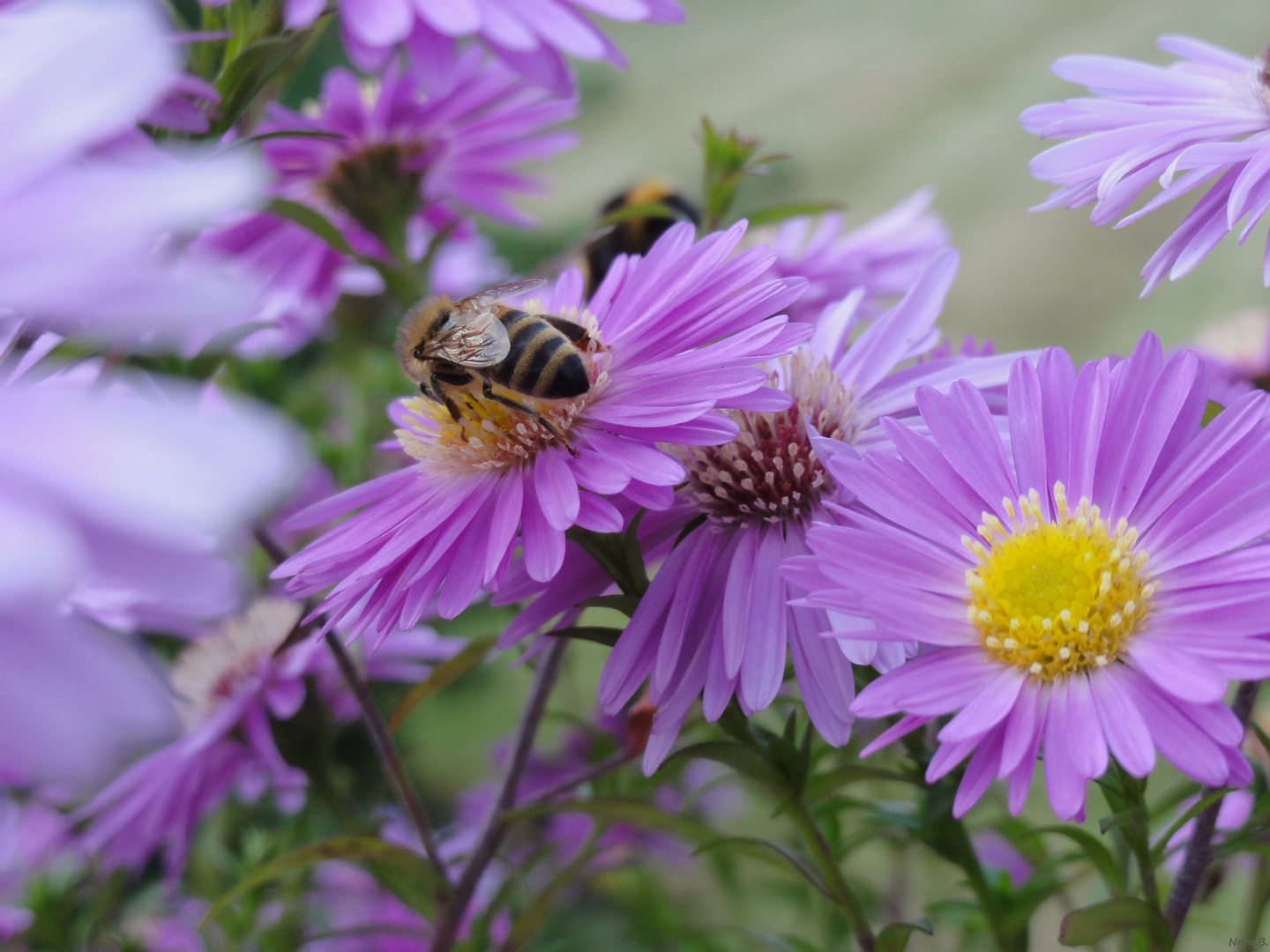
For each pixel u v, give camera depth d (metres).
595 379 0.23
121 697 0.13
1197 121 0.24
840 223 0.34
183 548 0.14
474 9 0.23
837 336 0.25
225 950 0.31
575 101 0.34
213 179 0.16
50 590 0.12
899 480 0.22
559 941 0.30
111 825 0.28
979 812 0.31
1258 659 0.21
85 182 0.16
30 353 0.22
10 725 0.13
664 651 0.22
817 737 0.27
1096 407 0.22
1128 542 0.22
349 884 0.34
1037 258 0.86
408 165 0.32
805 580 0.22
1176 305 0.74
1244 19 1.07
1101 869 0.23
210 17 0.25
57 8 0.17
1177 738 0.20
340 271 0.34
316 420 0.37
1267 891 0.26
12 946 0.30
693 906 0.38
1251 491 0.22
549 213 0.89
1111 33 1.16
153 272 0.15
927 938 0.32
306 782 0.30
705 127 0.29
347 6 0.23
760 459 0.23
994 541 0.22
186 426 0.14
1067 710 0.21
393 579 0.23
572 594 0.23
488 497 0.23
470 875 0.26
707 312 0.23
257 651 0.31
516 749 0.26
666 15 0.24
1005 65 1.20
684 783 0.38
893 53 1.29
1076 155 0.24
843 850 0.28
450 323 0.25
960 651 0.22
